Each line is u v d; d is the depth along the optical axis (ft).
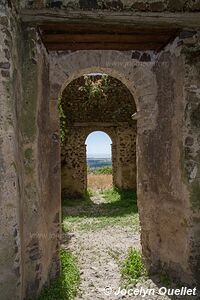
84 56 14.02
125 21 10.98
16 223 9.08
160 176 13.57
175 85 12.36
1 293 8.83
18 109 9.99
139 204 14.97
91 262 16.12
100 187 50.72
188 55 11.72
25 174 10.77
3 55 8.85
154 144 14.01
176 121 12.27
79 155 40.93
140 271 13.99
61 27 11.23
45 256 12.07
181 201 11.98
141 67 14.29
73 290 12.13
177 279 12.42
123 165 40.06
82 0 10.55
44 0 10.35
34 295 10.86
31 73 10.96
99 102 40.32
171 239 12.84
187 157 11.62
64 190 40.34
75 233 22.34
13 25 9.50
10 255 8.96
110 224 24.79
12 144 8.97
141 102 14.42
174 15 10.94
